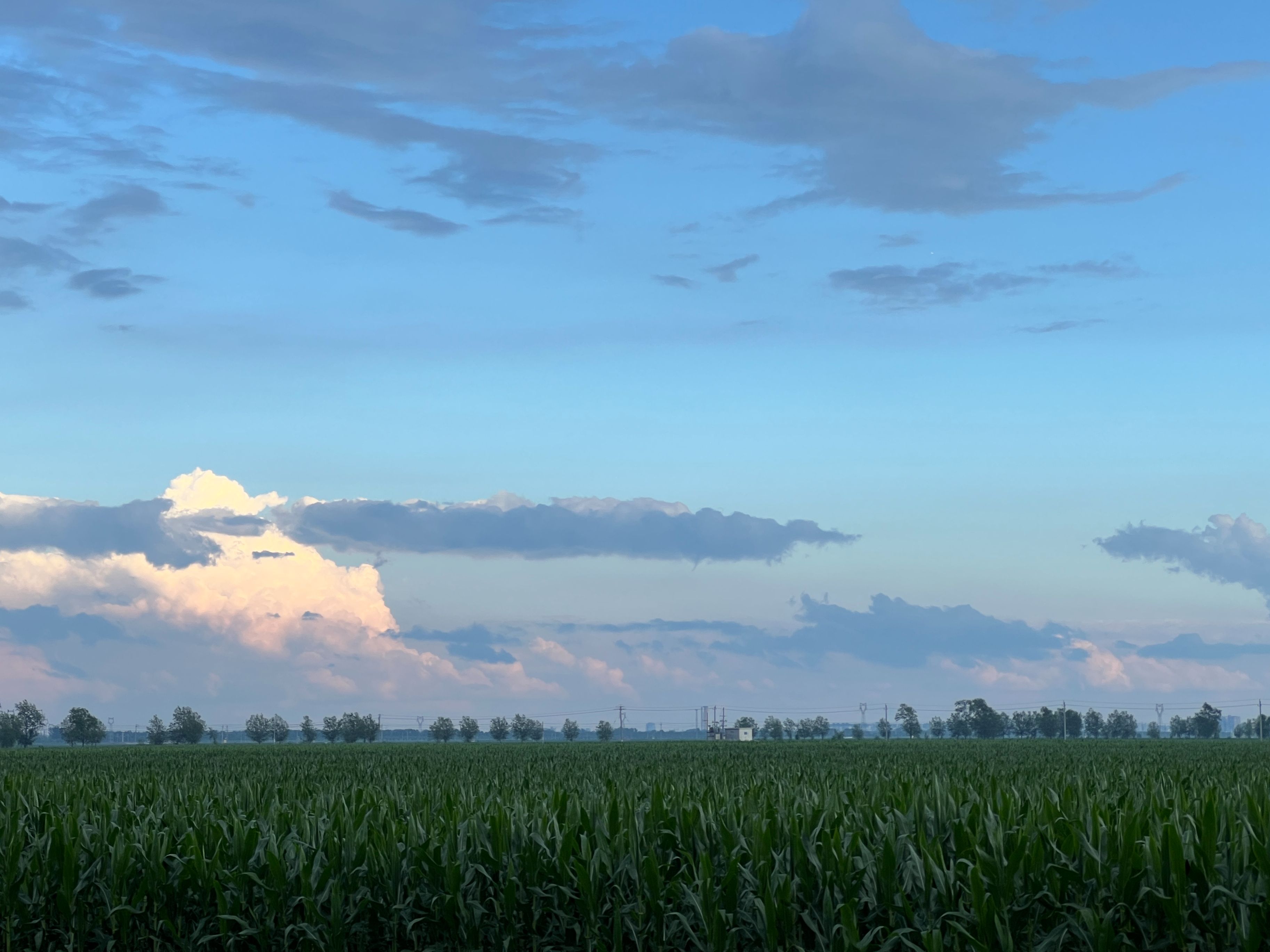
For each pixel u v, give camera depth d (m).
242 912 13.92
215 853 14.14
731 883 12.39
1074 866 12.02
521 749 74.25
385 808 16.09
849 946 11.43
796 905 12.20
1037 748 70.25
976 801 14.26
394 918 13.44
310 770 38.88
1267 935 10.59
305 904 13.60
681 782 23.38
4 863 14.13
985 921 11.16
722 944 12.05
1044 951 11.26
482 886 13.67
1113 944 11.02
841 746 79.94
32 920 14.07
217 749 82.19
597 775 32.62
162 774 34.31
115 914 14.10
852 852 12.91
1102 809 13.66
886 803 15.20
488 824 14.88
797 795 17.50
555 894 13.34
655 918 12.70
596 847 13.98
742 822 14.68
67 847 13.87
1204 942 11.10
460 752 68.94
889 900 11.97
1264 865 10.80
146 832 15.29
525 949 13.55
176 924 14.05
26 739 163.00
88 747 92.62
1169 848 11.14
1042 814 13.59
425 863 13.77
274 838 14.24
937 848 12.56
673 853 14.15
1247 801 14.10
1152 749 67.38
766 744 84.25
